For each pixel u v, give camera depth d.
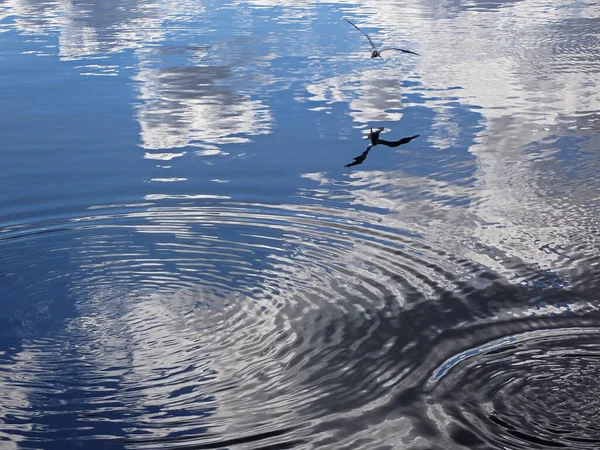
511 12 27.16
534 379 6.54
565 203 10.41
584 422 6.00
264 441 5.84
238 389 6.57
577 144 12.94
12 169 11.98
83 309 8.02
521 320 7.54
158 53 20.38
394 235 9.49
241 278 8.58
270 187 11.16
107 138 13.49
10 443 5.88
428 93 16.42
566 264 8.69
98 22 25.36
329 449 5.73
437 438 5.83
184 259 9.01
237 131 13.90
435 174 11.66
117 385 6.69
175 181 11.41
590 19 25.23
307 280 8.47
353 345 7.18
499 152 12.64
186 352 7.20
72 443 5.88
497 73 18.12
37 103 15.73
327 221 9.95
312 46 21.23
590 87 16.72
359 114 14.91
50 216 10.17
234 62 19.30
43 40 22.23
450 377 6.61
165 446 5.81
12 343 7.41
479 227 9.70
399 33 23.02
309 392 6.48
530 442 5.78
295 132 13.82
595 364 6.75
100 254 9.15
